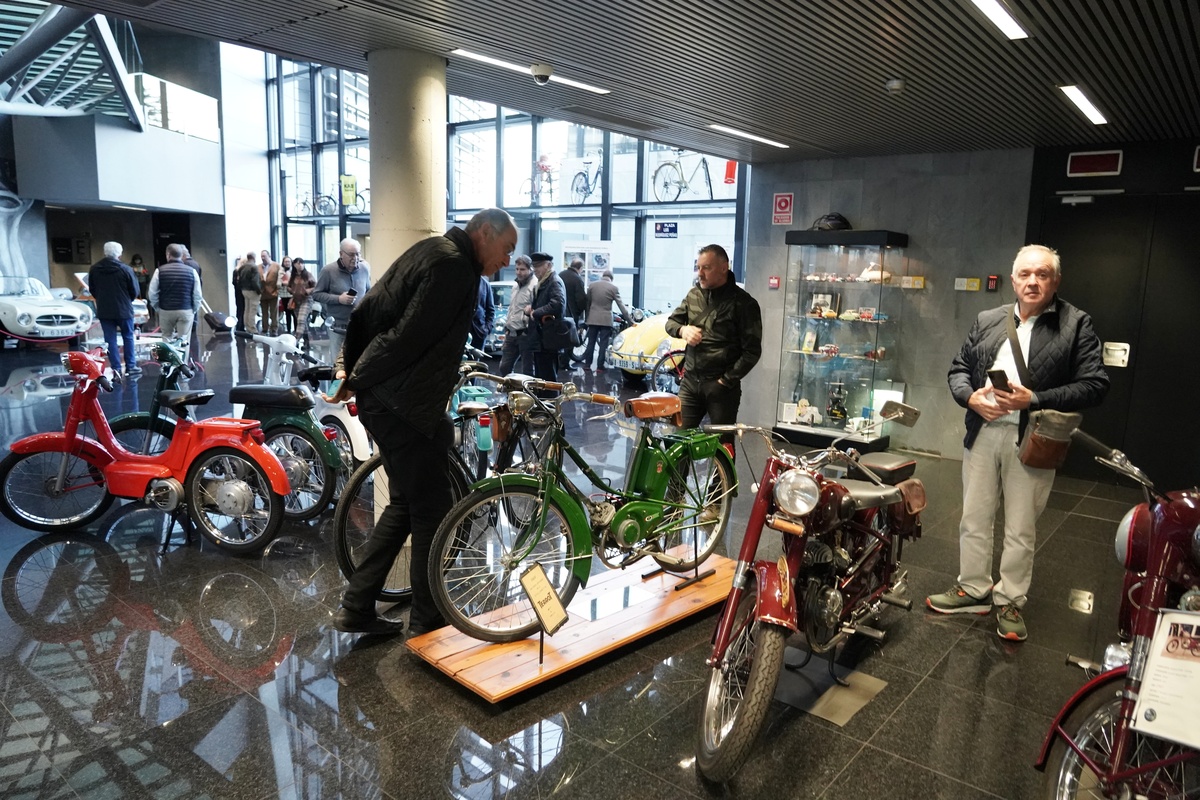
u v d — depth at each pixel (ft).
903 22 11.62
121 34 46.32
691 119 19.19
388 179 13.97
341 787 7.30
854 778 7.71
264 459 12.75
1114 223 19.54
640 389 30.81
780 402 24.59
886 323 22.74
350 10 11.90
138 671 9.26
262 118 62.03
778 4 11.09
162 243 60.44
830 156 23.47
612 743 8.15
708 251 14.89
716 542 12.44
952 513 16.84
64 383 28.58
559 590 10.16
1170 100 15.26
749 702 7.00
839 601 8.70
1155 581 6.00
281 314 48.75
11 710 8.38
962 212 21.71
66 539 13.52
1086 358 10.29
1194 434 18.94
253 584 11.84
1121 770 5.70
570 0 11.25
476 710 8.65
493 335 37.14
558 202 42.68
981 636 10.97
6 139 45.70
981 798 7.44
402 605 11.32
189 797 7.09
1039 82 14.38
